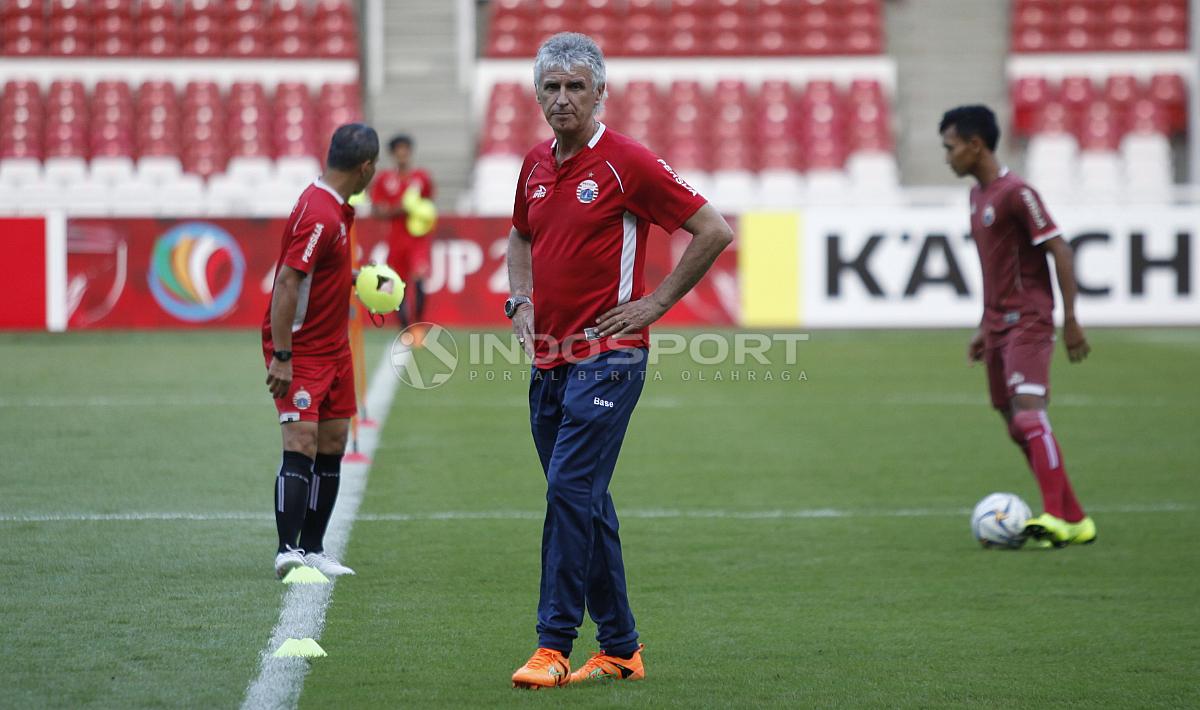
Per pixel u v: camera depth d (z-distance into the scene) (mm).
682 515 26094
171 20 73500
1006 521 23641
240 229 53938
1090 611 19812
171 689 15648
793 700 15695
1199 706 15617
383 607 19500
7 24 72375
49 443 32031
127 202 63969
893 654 17594
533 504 26734
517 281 17375
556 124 15883
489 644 17734
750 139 69688
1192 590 21062
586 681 16344
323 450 21688
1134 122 70812
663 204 15922
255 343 51281
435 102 73500
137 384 41406
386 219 49188
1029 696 15922
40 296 53188
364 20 77500
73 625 18172
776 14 75938
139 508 25531
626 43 74875
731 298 55094
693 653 17594
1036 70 73500
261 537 23438
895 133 72688
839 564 22547
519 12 75812
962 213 54562
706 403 40250
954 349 52250
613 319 15945
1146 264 54375
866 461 31688
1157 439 34688
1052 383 44281
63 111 68750
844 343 53875
